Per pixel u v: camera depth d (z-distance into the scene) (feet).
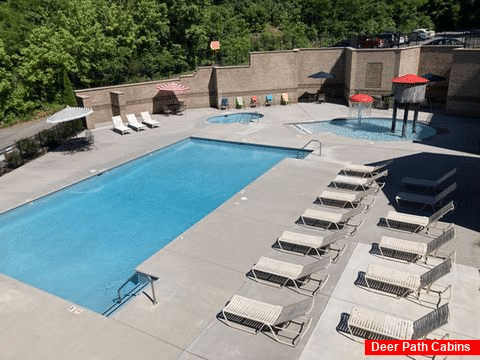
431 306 32.45
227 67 103.55
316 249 39.88
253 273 37.09
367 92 103.30
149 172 68.54
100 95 95.76
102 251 46.24
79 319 32.89
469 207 48.60
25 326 32.32
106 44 120.88
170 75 139.44
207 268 38.68
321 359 27.94
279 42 153.07
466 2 198.18
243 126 89.56
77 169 68.28
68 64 113.80
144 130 89.76
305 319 31.71
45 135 79.46
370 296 33.94
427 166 62.34
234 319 32.01
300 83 111.55
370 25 179.52
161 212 54.90
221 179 64.69
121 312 33.19
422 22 194.49
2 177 66.13
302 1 182.60
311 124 90.17
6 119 107.76
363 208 45.78
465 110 90.02
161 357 28.58
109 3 136.26
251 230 45.39
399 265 37.93
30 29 127.34
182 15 140.05
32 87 113.60
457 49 86.84
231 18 161.17
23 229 51.47
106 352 29.19
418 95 75.20
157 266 39.22
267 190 55.62
